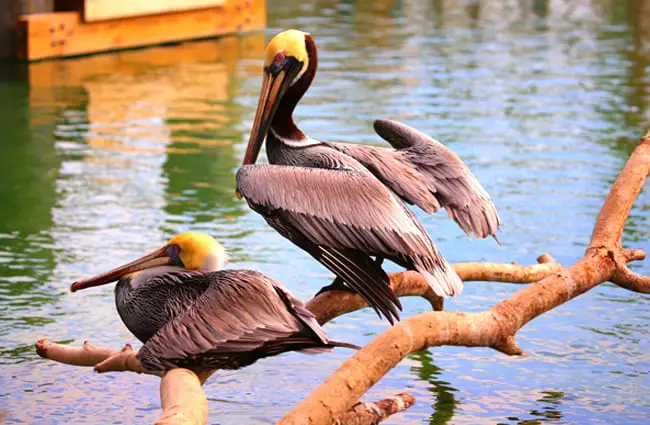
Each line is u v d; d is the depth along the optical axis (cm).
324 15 3177
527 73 2334
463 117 1900
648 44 2720
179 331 618
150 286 678
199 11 2647
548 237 1273
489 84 2208
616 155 1655
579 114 1939
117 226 1312
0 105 1938
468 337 684
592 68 2397
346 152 791
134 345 964
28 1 2320
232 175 1559
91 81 2150
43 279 1128
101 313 1045
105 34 2438
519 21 3141
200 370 627
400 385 898
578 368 935
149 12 2491
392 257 709
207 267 720
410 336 636
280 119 805
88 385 890
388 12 3278
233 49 2553
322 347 624
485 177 1523
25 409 838
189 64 2352
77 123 1831
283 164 791
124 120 1859
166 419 534
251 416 828
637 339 1001
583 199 1427
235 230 1307
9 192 1449
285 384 894
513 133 1791
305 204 713
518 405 858
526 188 1473
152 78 2198
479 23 3088
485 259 1199
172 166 1595
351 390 595
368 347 621
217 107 1966
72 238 1264
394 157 794
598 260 803
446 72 2331
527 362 950
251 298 621
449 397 873
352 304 765
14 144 1692
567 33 2908
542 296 743
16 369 915
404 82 2212
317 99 2034
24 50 2289
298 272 1158
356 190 715
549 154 1656
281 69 796
